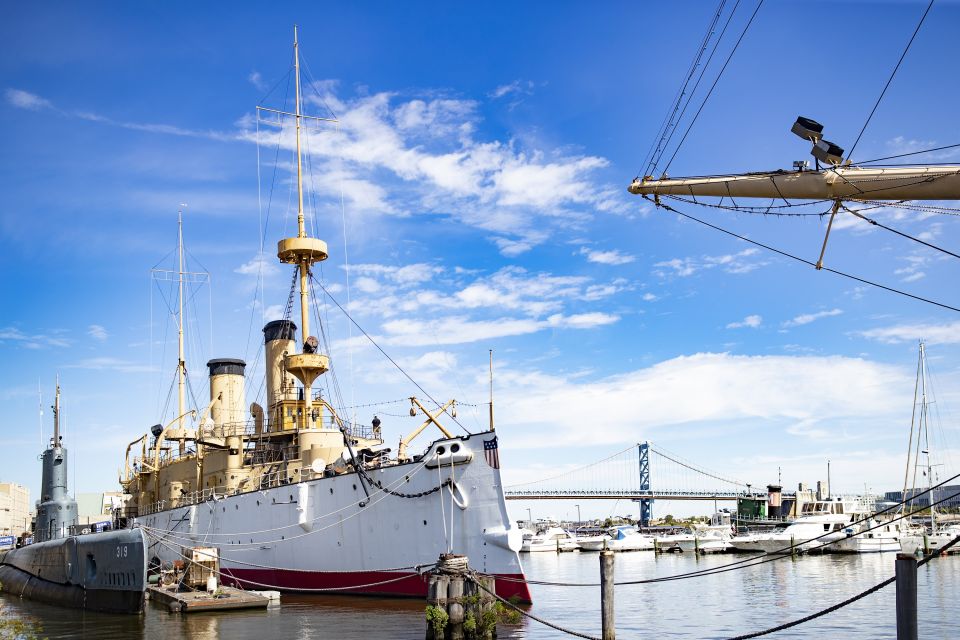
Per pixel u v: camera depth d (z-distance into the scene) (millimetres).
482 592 25375
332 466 37344
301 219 44875
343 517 35594
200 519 44156
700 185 21078
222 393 51688
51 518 52438
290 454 42781
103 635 28719
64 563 43594
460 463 32031
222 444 44906
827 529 79312
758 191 20375
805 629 28938
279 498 38125
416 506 33094
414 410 39438
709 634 27844
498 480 31266
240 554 40344
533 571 69500
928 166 18562
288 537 37562
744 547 83250
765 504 105250
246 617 31531
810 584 47312
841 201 19672
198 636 27438
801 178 19734
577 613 33188
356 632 26844
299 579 37062
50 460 53812
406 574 33156
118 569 36438
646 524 176375
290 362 41562
